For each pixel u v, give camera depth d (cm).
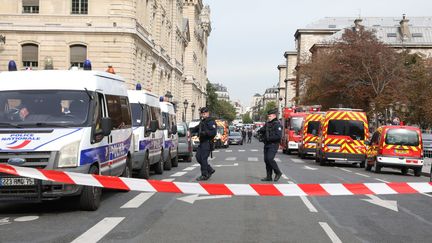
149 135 1595
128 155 1321
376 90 4922
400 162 2236
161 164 1842
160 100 2075
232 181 1567
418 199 1287
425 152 3672
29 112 983
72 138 926
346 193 852
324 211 1043
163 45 6356
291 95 13538
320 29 10788
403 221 958
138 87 1683
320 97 5769
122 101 1261
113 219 912
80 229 823
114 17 4359
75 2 4391
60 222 880
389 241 780
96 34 4372
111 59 4372
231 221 909
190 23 9906
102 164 1040
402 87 4891
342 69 5156
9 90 1022
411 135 2255
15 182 881
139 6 4794
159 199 1163
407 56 5616
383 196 1322
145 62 5200
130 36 4403
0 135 921
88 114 993
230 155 3609
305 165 2672
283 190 850
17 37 4362
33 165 890
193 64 10012
